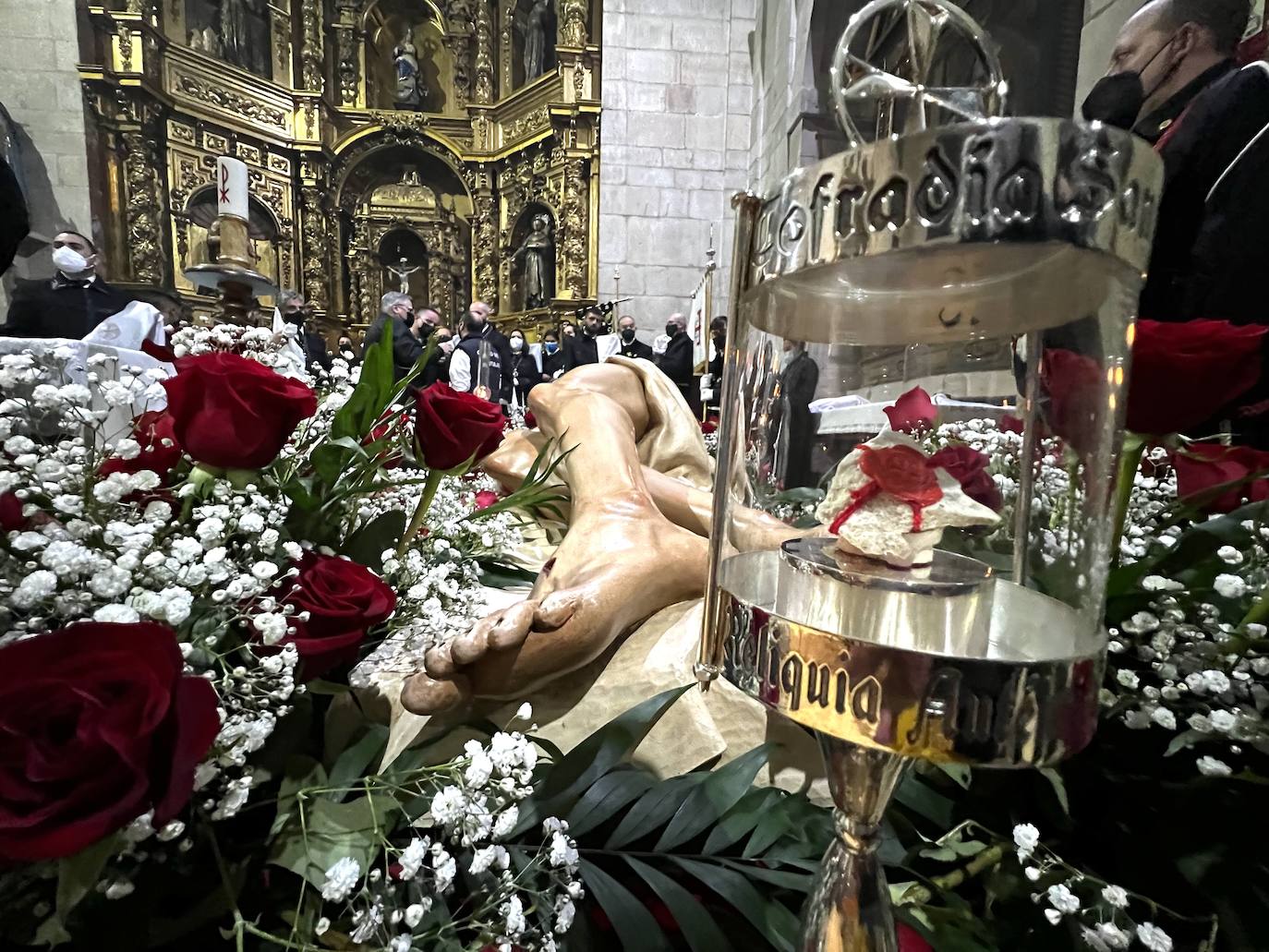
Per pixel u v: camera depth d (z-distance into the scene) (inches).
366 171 240.1
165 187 201.0
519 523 37.5
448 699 21.9
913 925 16.3
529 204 232.8
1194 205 32.4
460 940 16.4
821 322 16.2
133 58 186.1
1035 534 15.9
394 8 235.8
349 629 17.3
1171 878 17.5
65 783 10.2
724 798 18.0
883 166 10.7
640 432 48.1
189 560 15.1
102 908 13.8
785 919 16.0
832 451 18.3
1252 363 15.4
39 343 34.9
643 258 210.5
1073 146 10.1
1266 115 30.6
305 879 13.8
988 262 12.4
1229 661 16.1
